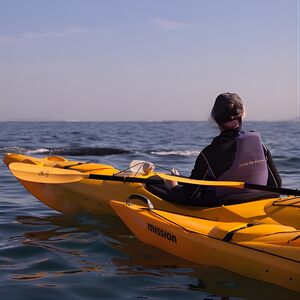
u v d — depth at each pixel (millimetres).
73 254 4496
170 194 4914
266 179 4625
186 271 3977
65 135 32438
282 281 3473
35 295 3514
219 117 4395
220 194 4582
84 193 5902
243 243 3828
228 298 3434
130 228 4797
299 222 4094
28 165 5504
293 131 50000
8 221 5852
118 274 3949
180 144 22906
